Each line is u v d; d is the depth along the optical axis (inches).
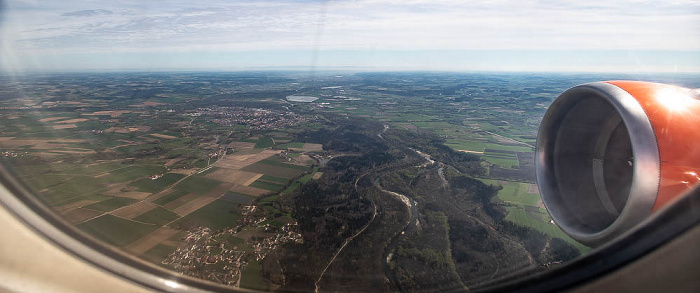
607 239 137.7
